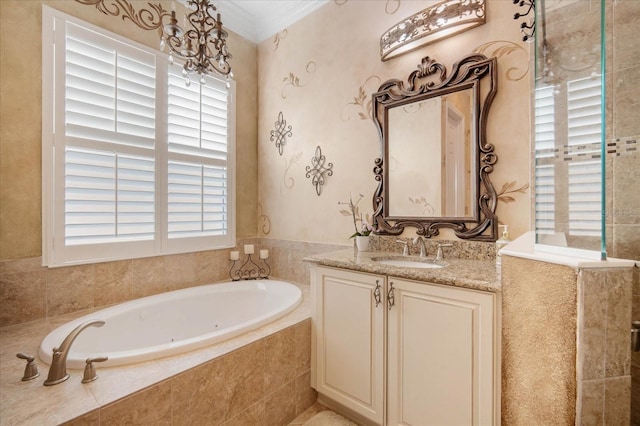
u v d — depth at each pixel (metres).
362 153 2.15
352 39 2.21
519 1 1.49
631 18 1.10
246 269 2.76
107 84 1.93
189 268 2.36
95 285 1.88
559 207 0.91
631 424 1.08
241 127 2.77
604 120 0.79
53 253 1.73
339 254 1.89
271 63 2.78
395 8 1.98
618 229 1.12
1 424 0.88
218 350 1.35
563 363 0.81
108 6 1.95
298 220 2.56
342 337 1.63
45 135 1.70
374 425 1.54
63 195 1.76
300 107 2.54
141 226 2.09
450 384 1.24
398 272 1.39
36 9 1.67
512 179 1.54
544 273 0.87
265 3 2.50
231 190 2.67
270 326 1.64
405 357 1.38
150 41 2.15
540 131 0.98
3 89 1.58
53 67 1.72
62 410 0.94
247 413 1.41
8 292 1.60
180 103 2.32
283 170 2.68
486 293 1.15
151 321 1.92
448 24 1.68
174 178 2.28
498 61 1.58
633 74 1.09
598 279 0.77
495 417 1.12
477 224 1.64
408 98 1.89
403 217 1.92
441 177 1.77
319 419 1.65
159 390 1.10
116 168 1.95
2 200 1.58
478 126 1.63
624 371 0.78
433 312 1.29
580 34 0.87
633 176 1.10
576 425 0.79
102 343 1.65
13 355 1.32
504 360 1.03
